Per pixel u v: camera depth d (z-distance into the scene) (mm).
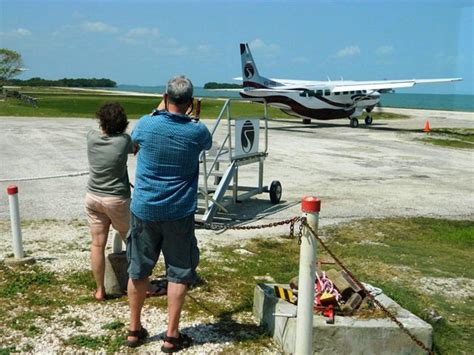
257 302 4637
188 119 3799
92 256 4895
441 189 12266
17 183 11508
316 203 3479
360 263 6613
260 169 10055
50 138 20422
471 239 8133
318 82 35031
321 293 4219
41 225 7980
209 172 8781
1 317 4520
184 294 3908
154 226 3791
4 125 25891
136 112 37719
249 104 54312
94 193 4691
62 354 3926
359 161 16641
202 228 8156
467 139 24000
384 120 36844
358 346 3867
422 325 3951
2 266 5895
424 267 6535
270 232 8070
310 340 3639
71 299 5000
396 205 10430
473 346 4367
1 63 58844
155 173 3744
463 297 5562
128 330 4156
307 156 17484
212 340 4199
